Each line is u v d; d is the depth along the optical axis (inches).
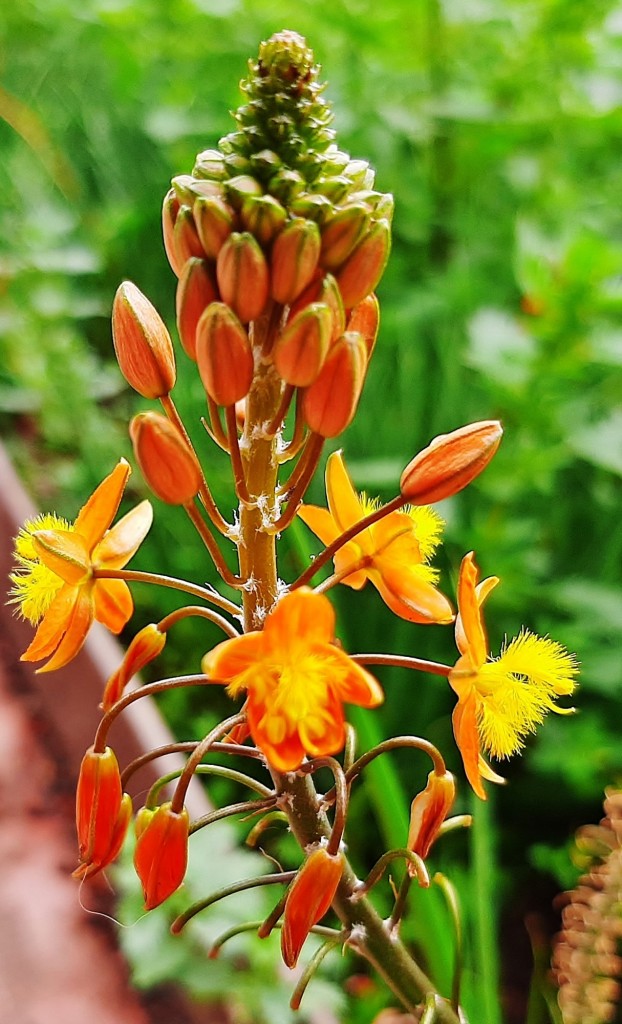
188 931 8.1
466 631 6.1
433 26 14.2
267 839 12.6
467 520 13.1
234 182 5.7
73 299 16.9
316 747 5.8
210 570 13.7
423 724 12.9
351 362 5.8
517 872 13.3
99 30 17.1
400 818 7.4
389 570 6.4
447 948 7.5
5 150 17.9
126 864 8.3
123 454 15.2
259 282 5.7
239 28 16.3
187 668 13.7
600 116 13.8
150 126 16.1
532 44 14.1
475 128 14.2
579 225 14.3
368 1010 10.8
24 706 9.6
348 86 15.5
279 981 8.2
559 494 13.9
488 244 15.8
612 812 8.2
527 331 11.5
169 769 8.6
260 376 6.1
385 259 5.9
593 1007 8.2
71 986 8.4
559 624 13.1
